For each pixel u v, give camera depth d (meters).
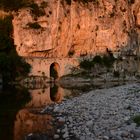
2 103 56.84
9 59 113.81
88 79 127.75
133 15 159.00
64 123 37.25
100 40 140.12
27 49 123.44
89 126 33.25
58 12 131.50
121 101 45.06
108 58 138.75
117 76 136.62
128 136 27.98
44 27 127.19
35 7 129.12
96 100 50.06
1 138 31.62
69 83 115.56
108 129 31.08
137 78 140.38
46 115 43.72
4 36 122.38
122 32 146.38
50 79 121.00
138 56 149.38
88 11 139.12
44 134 32.47
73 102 51.78
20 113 46.00
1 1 128.12
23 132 33.97
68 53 133.50
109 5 146.38
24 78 115.12
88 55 135.88
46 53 127.62
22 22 124.69
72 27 134.75
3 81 109.75
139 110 37.62
